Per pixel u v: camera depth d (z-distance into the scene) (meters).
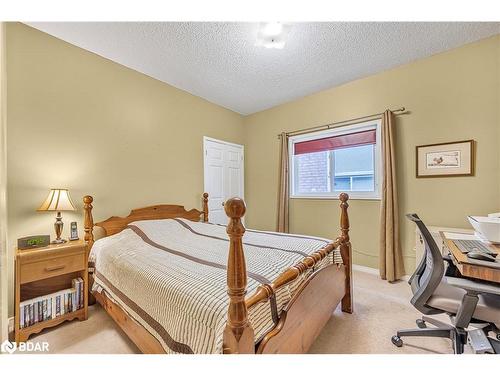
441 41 2.29
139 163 2.79
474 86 2.32
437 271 1.33
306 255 1.63
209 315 0.99
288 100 3.72
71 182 2.24
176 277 1.29
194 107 3.47
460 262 1.24
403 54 2.50
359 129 3.12
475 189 2.33
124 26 1.99
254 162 4.26
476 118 2.32
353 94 3.11
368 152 3.11
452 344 1.46
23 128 1.97
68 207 1.97
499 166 2.22
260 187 4.17
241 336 0.87
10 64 1.91
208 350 0.96
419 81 2.62
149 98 2.90
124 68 2.66
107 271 1.83
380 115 2.87
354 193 3.17
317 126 3.44
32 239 1.80
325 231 3.43
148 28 2.02
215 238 2.20
